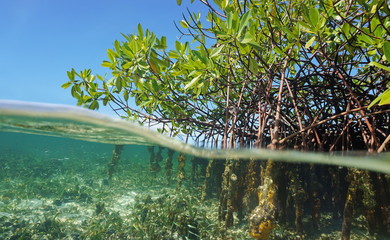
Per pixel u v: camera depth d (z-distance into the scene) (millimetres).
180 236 2125
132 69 2633
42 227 2225
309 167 2158
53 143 3219
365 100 2623
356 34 2004
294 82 2660
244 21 1897
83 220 2363
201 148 2438
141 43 2639
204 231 2115
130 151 3023
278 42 2713
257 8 2486
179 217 2186
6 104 1902
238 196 2139
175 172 2834
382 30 1812
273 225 1891
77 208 2568
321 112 2881
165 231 2178
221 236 2031
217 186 2496
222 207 2211
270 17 2492
